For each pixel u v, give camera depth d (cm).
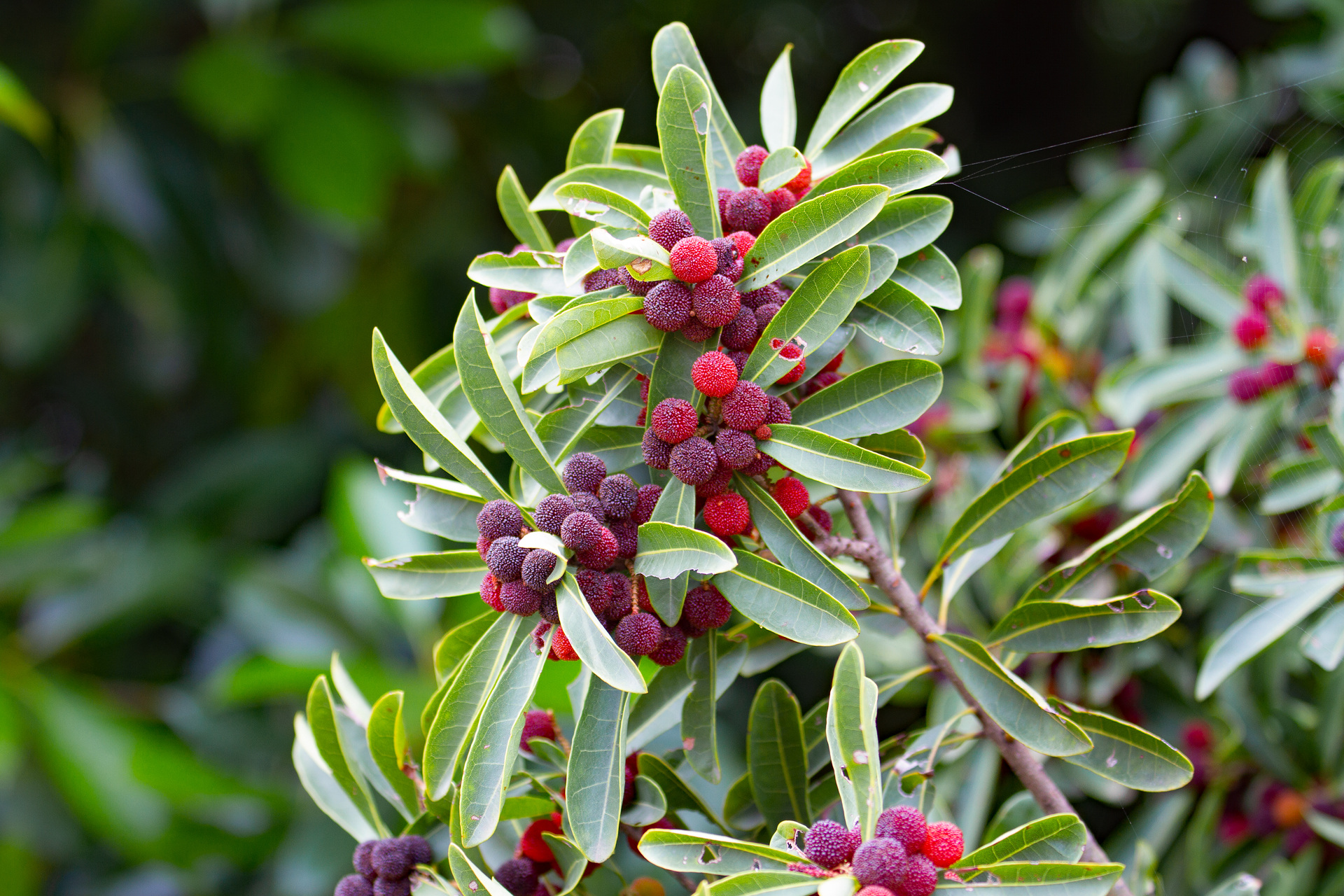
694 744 131
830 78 379
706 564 125
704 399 129
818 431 128
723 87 375
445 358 136
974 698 133
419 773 133
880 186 127
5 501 269
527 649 127
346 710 138
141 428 324
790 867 124
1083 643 132
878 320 131
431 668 202
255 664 191
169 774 215
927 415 175
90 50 270
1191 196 215
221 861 237
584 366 127
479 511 132
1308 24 217
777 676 244
